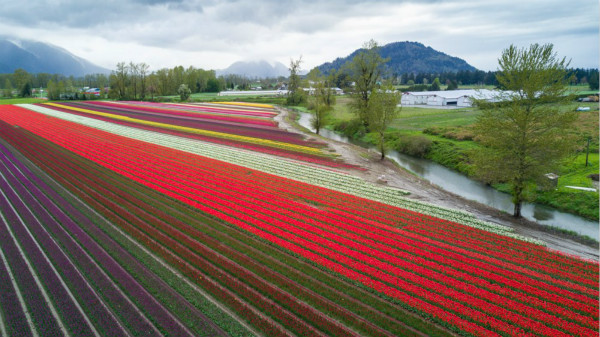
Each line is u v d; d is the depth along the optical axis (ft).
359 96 239.09
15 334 52.29
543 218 101.55
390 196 115.55
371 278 67.77
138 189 118.73
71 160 158.30
